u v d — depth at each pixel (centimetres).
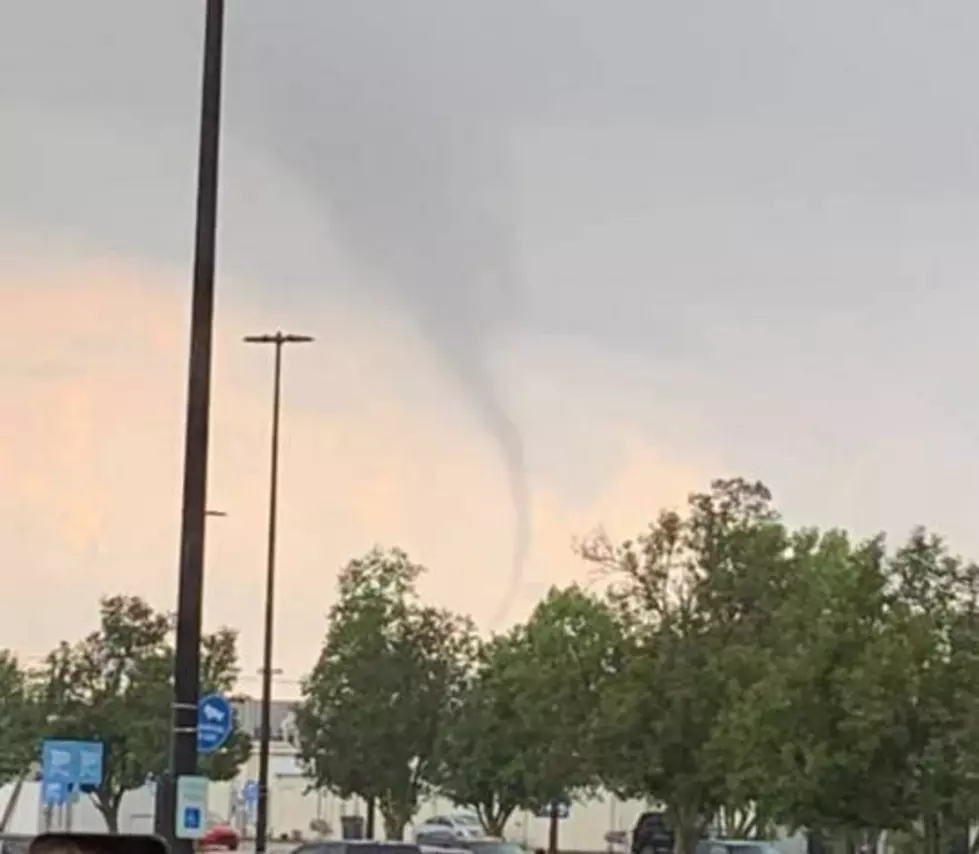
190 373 1809
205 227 1827
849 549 4538
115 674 5838
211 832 5316
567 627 5500
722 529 4719
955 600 4022
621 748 4584
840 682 3888
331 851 3497
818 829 4125
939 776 3778
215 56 1845
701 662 4544
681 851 4628
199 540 1786
